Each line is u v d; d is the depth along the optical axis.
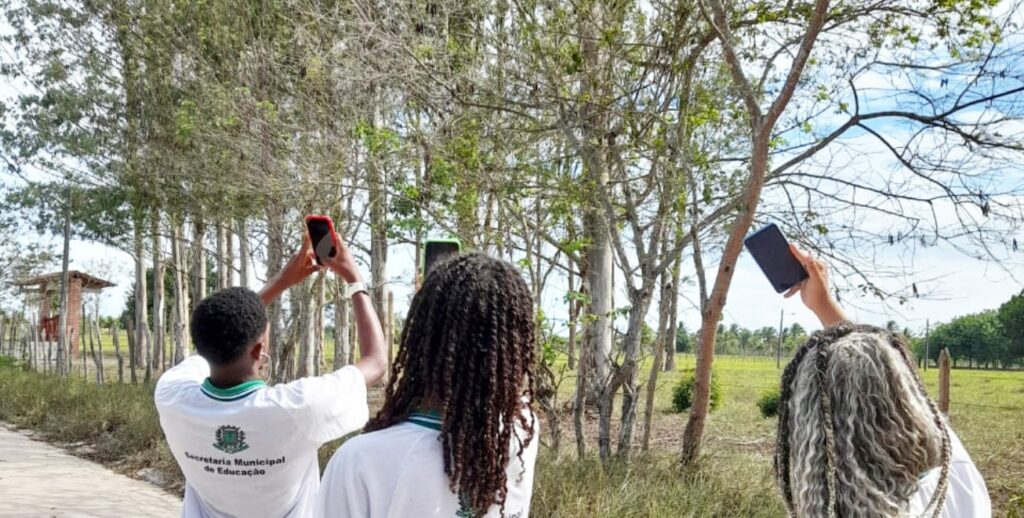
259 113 11.59
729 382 28.09
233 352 2.85
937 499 1.83
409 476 2.00
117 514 8.12
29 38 18.09
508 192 8.67
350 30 9.61
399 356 2.17
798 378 1.97
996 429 14.70
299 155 11.02
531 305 2.22
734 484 7.21
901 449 1.79
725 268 7.12
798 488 1.88
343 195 11.03
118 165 17.77
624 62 8.43
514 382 2.10
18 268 34.00
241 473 2.86
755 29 8.12
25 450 11.50
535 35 8.22
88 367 29.62
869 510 1.75
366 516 2.01
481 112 8.81
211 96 12.65
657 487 6.88
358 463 2.01
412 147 9.53
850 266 7.86
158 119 16.25
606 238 9.23
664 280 8.56
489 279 2.14
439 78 8.70
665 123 7.96
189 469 2.93
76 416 13.15
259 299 2.96
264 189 11.68
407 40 8.94
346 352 18.44
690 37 7.97
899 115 7.36
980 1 7.12
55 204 21.59
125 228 20.12
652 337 9.49
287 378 15.07
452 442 2.01
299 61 11.47
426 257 2.79
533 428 2.22
